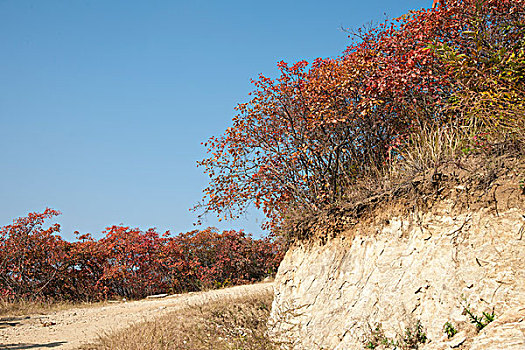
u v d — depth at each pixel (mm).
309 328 9438
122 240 28109
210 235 30109
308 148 12109
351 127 11430
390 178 9305
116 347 11320
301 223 11312
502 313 5973
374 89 10367
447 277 6953
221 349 10562
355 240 9438
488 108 7766
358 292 8656
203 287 27656
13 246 25875
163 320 13773
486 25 8680
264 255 29922
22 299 23438
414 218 8148
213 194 13305
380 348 7395
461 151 7922
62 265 27031
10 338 14156
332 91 11406
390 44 10633
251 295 14898
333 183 11367
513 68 7707
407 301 7395
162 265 28938
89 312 19484
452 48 8633
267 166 12648
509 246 6430
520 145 6969
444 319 6645
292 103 12523
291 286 10898
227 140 13312
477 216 7035
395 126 10789
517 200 6621
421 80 9727
